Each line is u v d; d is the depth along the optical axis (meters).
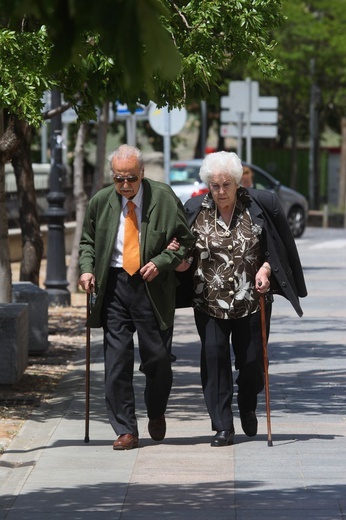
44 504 13.20
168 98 19.20
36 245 30.55
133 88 6.34
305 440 16.67
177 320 32.62
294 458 15.45
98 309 15.95
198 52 18.83
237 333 16.03
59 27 6.33
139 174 15.50
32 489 13.96
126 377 16.08
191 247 15.78
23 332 21.27
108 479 14.42
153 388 16.11
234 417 18.61
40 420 18.50
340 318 32.47
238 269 15.70
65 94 19.03
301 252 57.53
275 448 16.08
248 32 19.34
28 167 30.28
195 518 12.50
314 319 32.31
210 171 15.44
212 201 15.84
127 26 6.20
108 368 16.06
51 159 34.47
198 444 16.42
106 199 15.78
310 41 90.81
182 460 15.40
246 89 59.06
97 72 19.61
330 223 89.19
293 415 18.69
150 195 15.69
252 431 16.72
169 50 6.23
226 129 61.88
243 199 15.80
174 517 12.55
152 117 42.88
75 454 15.91
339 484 13.96
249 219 15.76
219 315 15.80
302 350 26.33
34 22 6.81
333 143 141.88
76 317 32.38
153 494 13.61
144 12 6.18
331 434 17.11
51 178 34.59
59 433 17.42
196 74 18.72
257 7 19.33
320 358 25.08
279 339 28.23
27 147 30.16
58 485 14.14
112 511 12.85
